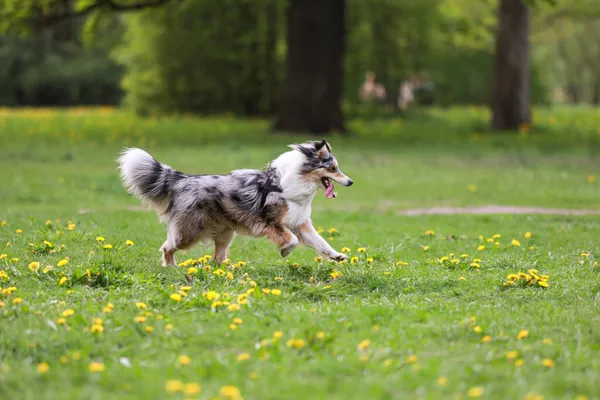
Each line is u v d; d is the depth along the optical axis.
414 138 29.75
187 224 9.12
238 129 31.92
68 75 54.00
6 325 6.57
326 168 9.25
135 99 42.00
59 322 6.56
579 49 67.38
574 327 6.82
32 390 5.33
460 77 53.31
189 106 41.38
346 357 5.94
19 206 14.84
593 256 10.47
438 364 5.80
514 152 25.55
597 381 5.49
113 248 10.20
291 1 29.53
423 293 8.30
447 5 41.94
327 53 29.38
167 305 7.37
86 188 17.17
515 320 7.05
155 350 6.19
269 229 9.23
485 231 12.94
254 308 7.26
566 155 24.91
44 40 55.56
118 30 54.94
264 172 9.35
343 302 7.70
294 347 6.14
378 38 41.19
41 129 31.39
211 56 40.22
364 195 17.56
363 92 45.00
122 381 5.49
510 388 5.35
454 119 39.69
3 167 20.33
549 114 43.81
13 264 9.08
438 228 13.23
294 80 29.61
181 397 5.16
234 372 5.64
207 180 9.22
